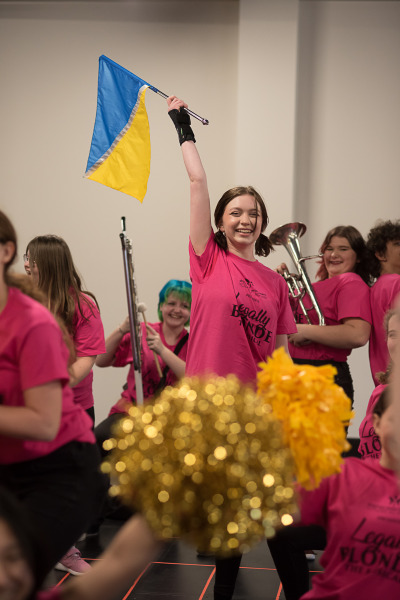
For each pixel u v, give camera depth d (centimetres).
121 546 117
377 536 167
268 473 115
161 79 554
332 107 545
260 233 305
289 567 239
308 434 129
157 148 555
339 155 546
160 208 557
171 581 319
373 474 173
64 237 561
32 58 557
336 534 170
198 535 113
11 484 187
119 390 555
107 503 402
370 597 165
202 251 295
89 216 559
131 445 118
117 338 402
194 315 293
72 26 555
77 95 557
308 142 546
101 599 116
